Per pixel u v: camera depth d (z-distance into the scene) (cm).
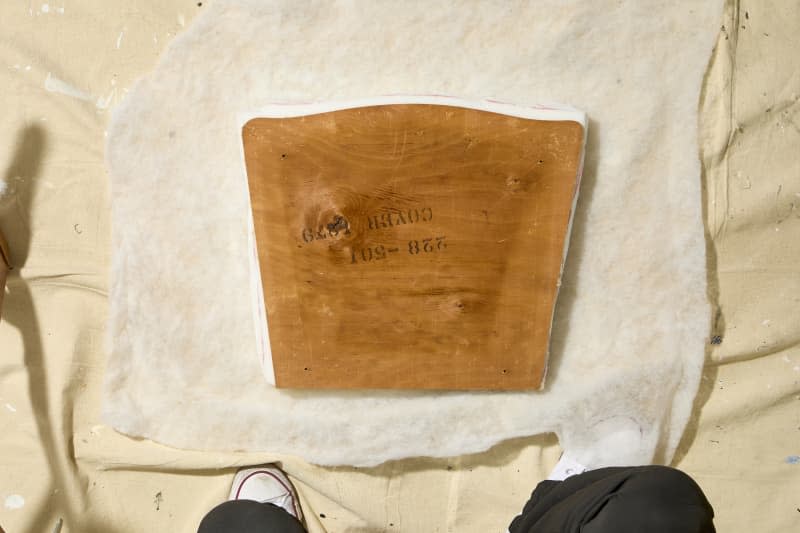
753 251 105
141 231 102
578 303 105
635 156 102
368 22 99
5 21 100
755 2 100
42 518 106
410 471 108
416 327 98
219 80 100
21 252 103
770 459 108
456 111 92
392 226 94
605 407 104
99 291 105
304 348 99
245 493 105
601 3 99
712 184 103
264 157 92
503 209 94
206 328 105
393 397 106
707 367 107
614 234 104
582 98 101
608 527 68
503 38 100
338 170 93
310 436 105
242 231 104
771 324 106
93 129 101
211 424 106
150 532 108
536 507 90
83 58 100
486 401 105
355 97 100
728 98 101
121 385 105
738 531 109
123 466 106
